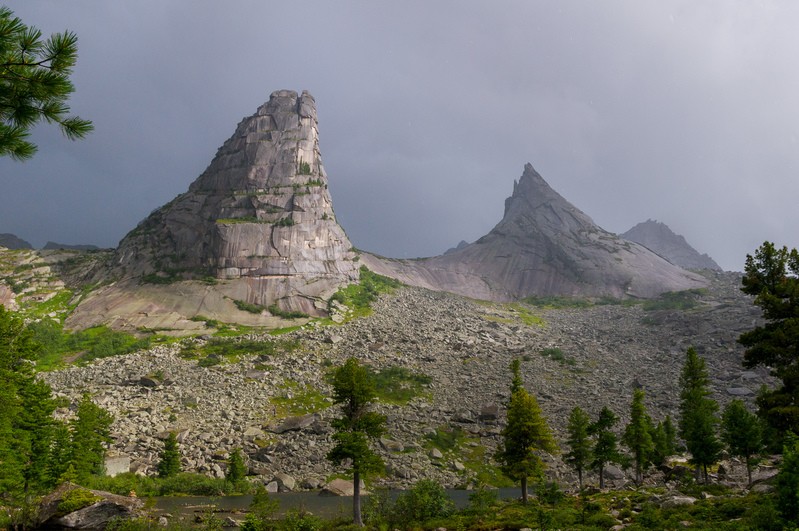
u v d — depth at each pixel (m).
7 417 58.06
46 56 14.98
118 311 193.38
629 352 183.00
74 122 15.68
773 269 49.16
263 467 98.38
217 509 68.44
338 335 180.25
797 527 26.97
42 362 157.00
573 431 83.94
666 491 59.53
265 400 128.00
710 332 189.50
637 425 82.56
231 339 172.62
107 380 137.62
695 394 90.25
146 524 52.25
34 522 54.28
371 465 55.44
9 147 15.02
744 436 72.06
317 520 51.75
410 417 122.81
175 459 90.56
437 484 58.06
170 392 129.62
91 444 80.38
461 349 176.00
